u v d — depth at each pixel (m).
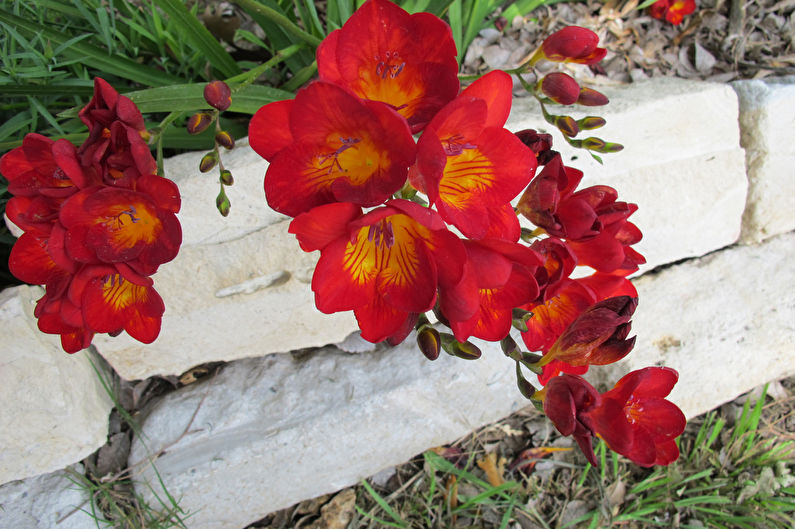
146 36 0.51
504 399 0.55
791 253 0.59
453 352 0.32
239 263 0.48
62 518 0.48
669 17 0.60
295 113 0.25
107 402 0.52
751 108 0.54
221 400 0.53
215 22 0.54
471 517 0.53
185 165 0.47
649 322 0.56
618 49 0.60
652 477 0.54
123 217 0.30
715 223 0.56
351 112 0.25
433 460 0.55
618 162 0.52
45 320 0.32
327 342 0.54
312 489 0.52
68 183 0.30
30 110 0.47
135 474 0.50
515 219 0.30
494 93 0.28
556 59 0.34
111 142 0.28
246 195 0.46
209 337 0.51
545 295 0.31
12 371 0.45
